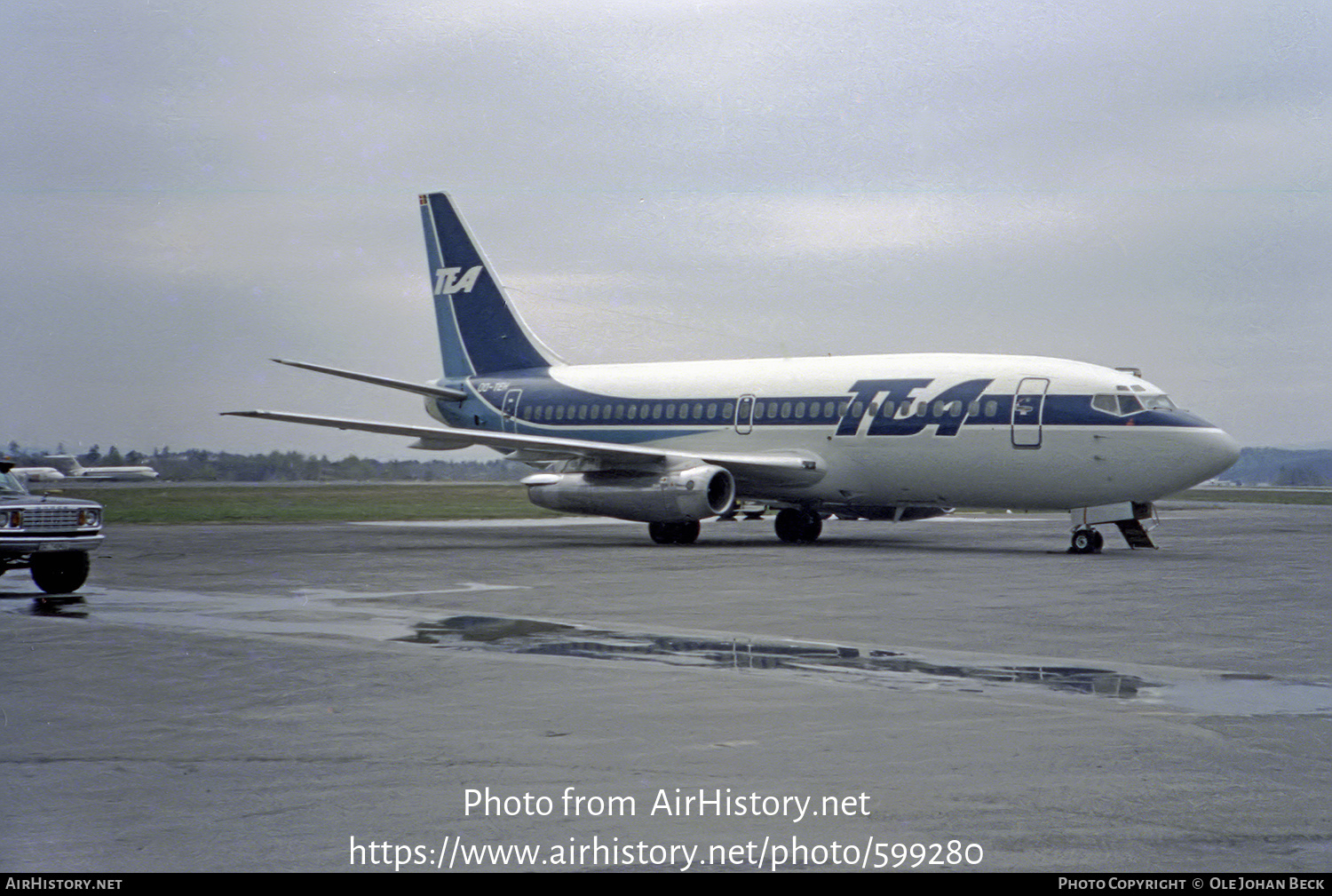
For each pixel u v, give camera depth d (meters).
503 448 36.56
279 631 14.70
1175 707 10.08
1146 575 21.92
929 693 10.70
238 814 7.20
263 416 29.80
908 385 30.12
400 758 8.43
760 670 11.90
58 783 7.86
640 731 9.22
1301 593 18.80
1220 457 26.41
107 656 12.81
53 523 19.17
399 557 26.83
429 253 41.19
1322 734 9.06
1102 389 27.42
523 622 15.45
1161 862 6.33
